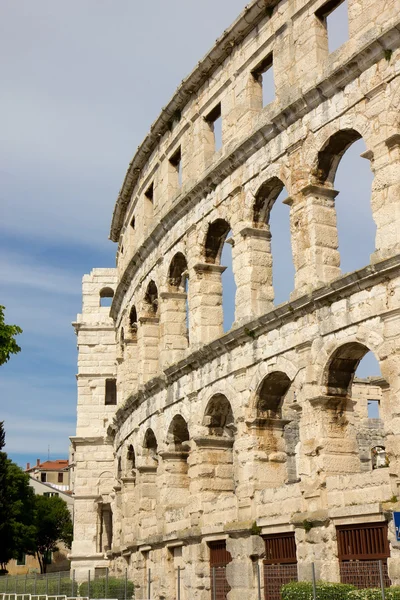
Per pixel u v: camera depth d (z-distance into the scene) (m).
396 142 33.03
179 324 50.91
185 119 50.31
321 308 34.94
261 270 41.16
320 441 34.00
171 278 51.31
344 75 35.84
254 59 43.44
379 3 35.19
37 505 134.25
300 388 35.47
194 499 43.00
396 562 29.45
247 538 37.53
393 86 33.53
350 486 32.41
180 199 48.09
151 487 53.06
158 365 52.41
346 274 33.09
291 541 35.69
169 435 48.09
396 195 32.41
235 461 39.84
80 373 80.50
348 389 34.91
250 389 39.19
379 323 32.00
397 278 31.42
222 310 45.97
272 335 37.94
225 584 40.06
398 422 30.52
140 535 52.06
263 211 41.78
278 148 39.88
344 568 31.73
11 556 106.81
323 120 37.06
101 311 82.56
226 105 45.66
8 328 48.22
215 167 44.09
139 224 59.59
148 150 56.44
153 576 48.69
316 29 39.09
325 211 37.09
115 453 67.94
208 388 43.12
